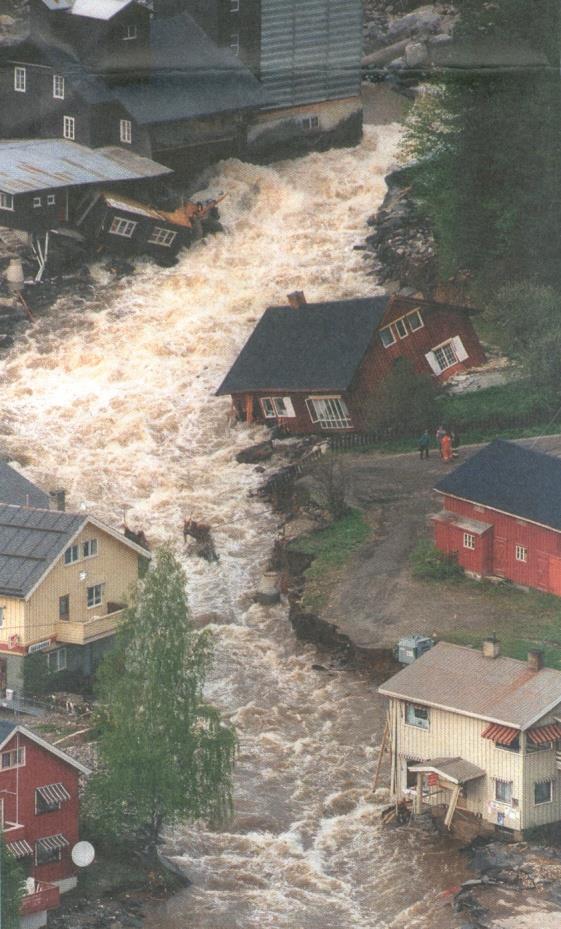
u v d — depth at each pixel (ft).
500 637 324.19
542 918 250.16
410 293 462.60
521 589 341.41
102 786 265.34
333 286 474.08
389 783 295.28
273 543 373.20
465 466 354.95
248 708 316.81
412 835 278.26
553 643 320.91
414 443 401.08
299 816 287.28
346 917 260.21
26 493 347.97
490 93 451.12
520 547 341.21
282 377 412.98
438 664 288.30
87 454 410.72
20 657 307.17
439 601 339.16
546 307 422.00
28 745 256.32
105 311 464.65
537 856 266.16
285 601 351.46
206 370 444.96
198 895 263.90
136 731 264.72
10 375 440.04
